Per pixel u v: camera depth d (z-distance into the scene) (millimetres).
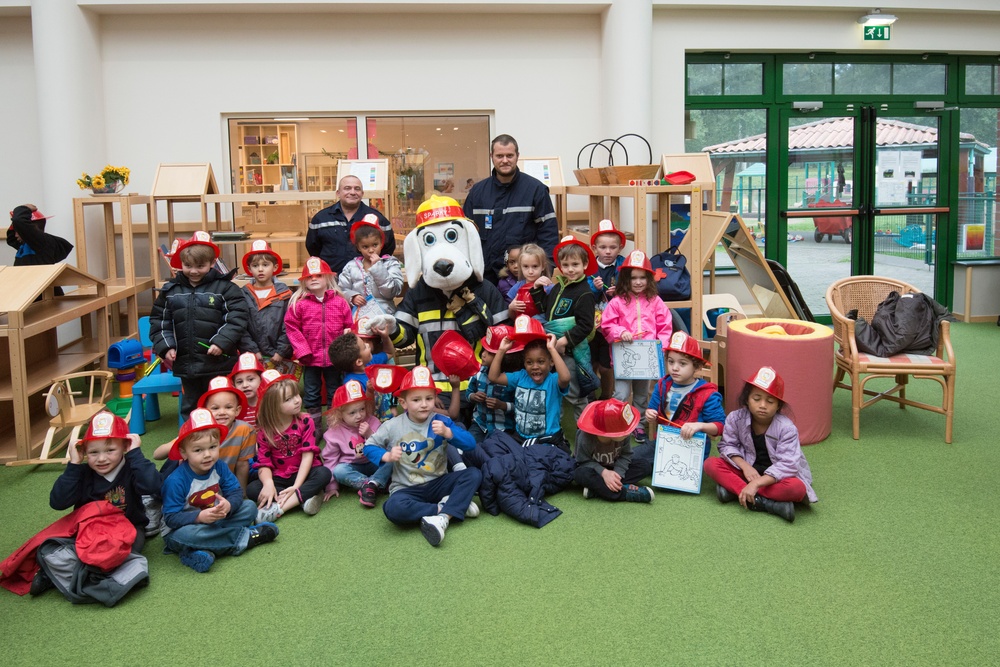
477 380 4258
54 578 2975
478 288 4445
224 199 6230
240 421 3918
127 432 3193
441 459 3637
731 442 3732
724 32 7340
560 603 2859
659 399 4047
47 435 4391
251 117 7039
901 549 3215
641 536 3377
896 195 7926
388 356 4672
